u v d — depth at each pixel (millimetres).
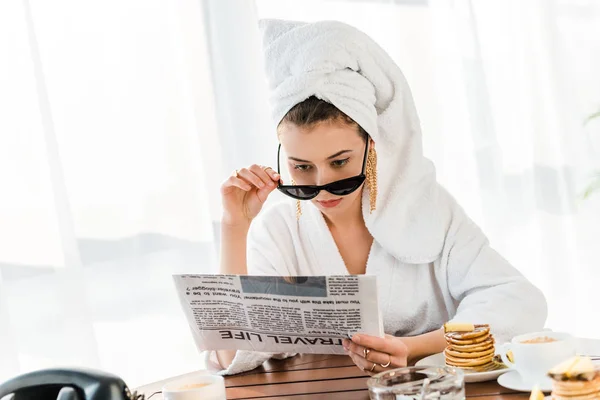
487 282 1870
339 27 1791
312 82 1752
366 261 2014
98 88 2762
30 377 1234
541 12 3680
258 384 1614
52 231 2629
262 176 1861
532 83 3662
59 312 2637
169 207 2879
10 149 2586
